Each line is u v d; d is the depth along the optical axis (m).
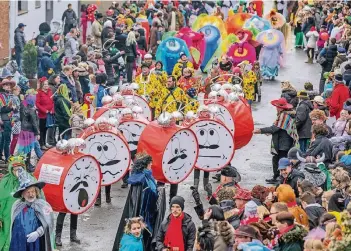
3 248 23.94
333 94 36.97
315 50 60.31
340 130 32.12
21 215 23.16
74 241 27.11
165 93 35.28
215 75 41.78
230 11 64.25
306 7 64.69
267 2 83.38
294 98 35.91
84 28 60.47
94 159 26.64
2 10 50.62
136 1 67.19
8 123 33.81
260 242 19.23
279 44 53.16
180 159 29.36
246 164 36.09
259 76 46.53
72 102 36.84
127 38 49.34
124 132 31.14
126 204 24.86
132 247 22.48
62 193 26.06
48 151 26.70
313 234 20.02
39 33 55.41
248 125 33.25
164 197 24.97
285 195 22.44
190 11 68.88
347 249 17.62
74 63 42.38
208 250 20.00
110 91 36.53
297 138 32.44
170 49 49.75
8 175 24.12
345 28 53.16
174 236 22.17
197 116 30.86
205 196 31.33
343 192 23.62
